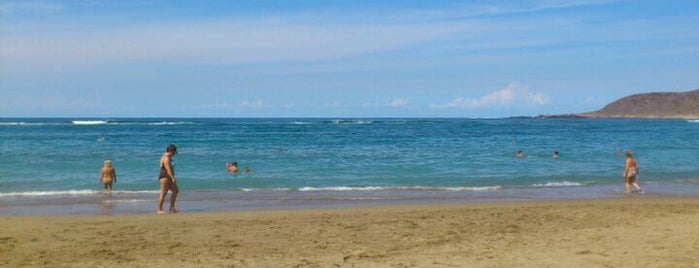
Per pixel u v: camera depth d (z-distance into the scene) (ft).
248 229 38.42
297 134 233.35
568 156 121.39
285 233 36.94
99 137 195.00
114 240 34.58
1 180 75.46
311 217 44.04
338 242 34.06
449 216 44.19
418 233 36.83
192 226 39.58
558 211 46.68
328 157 115.55
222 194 63.16
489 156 119.96
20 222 41.34
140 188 68.59
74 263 28.78
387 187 70.74
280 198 60.18
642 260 27.71
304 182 75.87
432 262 28.37
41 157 110.63
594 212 45.83
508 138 210.59
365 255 30.37
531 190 68.59
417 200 59.26
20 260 29.35
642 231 35.86
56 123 383.86
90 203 55.16
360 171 89.71
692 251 29.53
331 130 285.02
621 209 47.73
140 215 46.19
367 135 225.97
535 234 35.94
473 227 39.01
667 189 69.92
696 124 487.61
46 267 27.96
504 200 59.36
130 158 108.99
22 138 186.60
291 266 28.04
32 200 57.06
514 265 27.35
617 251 29.84
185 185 71.46
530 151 136.05
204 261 29.22
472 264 27.78
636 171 66.95
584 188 70.69
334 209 50.49
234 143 164.76
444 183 75.72
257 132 252.01
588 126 415.64
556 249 30.89
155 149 135.03
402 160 109.29
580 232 36.22
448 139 196.95
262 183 74.33
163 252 31.37
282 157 115.24
